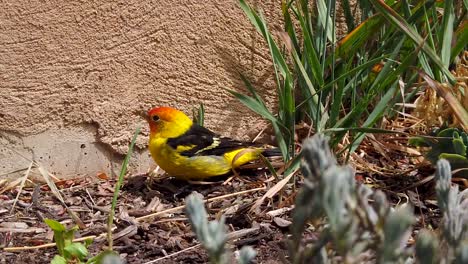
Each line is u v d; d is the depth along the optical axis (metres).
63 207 9.56
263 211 9.13
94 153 10.33
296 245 4.09
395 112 11.04
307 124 11.05
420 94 11.23
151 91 10.43
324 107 10.64
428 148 10.33
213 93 10.80
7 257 8.20
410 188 9.62
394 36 10.77
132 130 10.47
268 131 11.18
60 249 7.59
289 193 9.58
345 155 10.36
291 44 9.90
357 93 10.96
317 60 10.03
